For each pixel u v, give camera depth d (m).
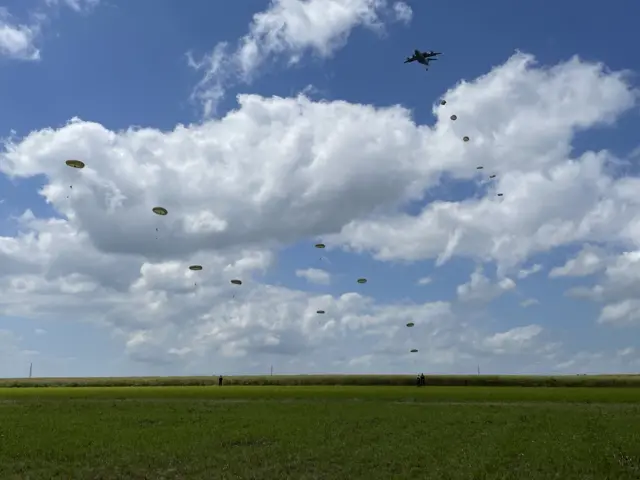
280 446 34.22
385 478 27.08
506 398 69.88
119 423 44.56
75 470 28.72
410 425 43.44
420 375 99.44
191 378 142.00
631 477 27.42
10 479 26.72
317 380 127.94
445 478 26.91
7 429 40.75
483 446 34.03
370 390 84.19
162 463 30.17
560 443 34.84
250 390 86.25
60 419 47.19
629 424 43.03
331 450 32.97
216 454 32.28
